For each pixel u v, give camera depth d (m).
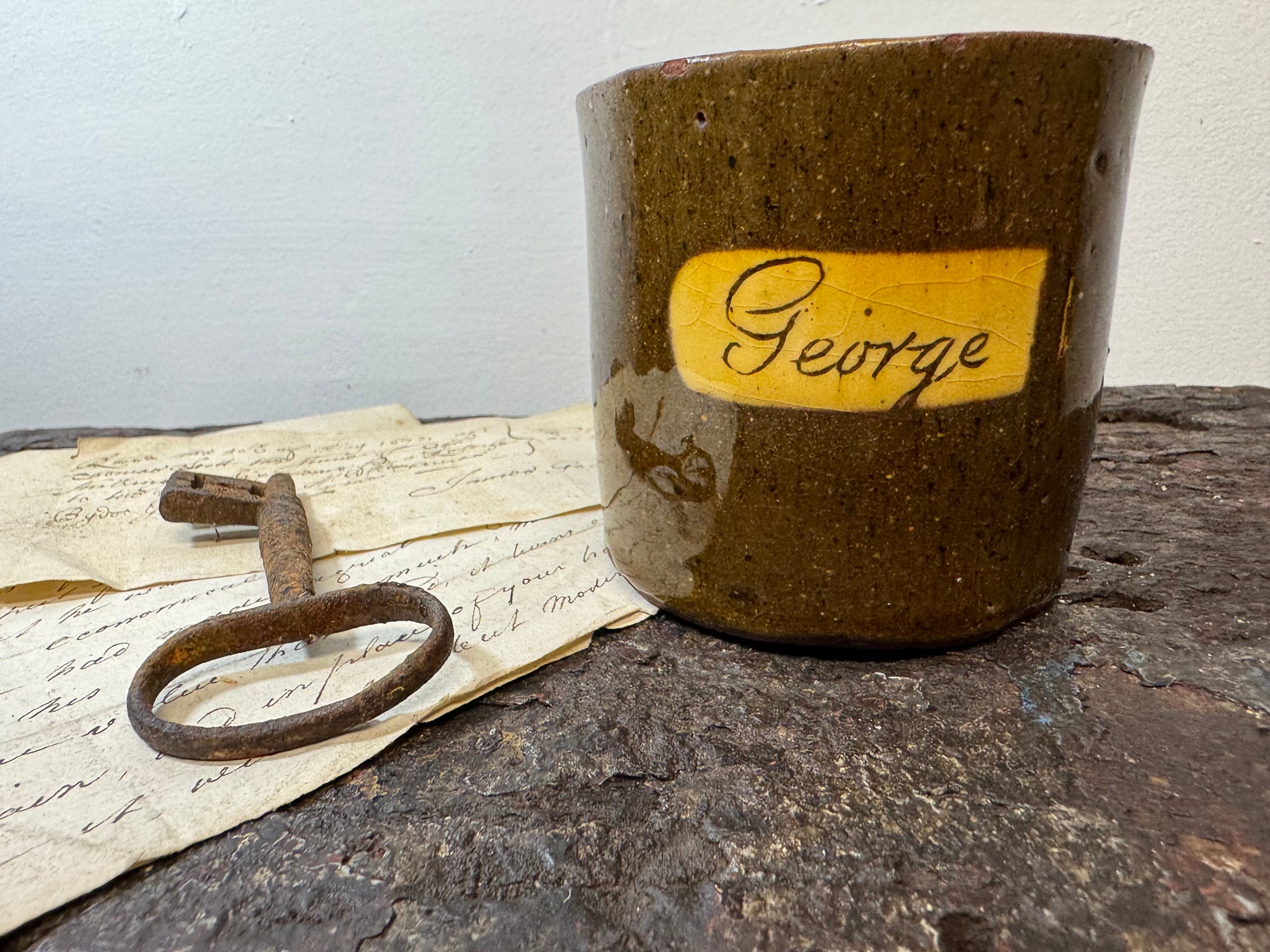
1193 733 0.13
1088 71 0.12
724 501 0.14
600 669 0.15
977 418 0.13
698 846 0.11
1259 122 0.34
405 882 0.11
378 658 0.15
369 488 0.24
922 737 0.13
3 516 0.22
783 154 0.12
